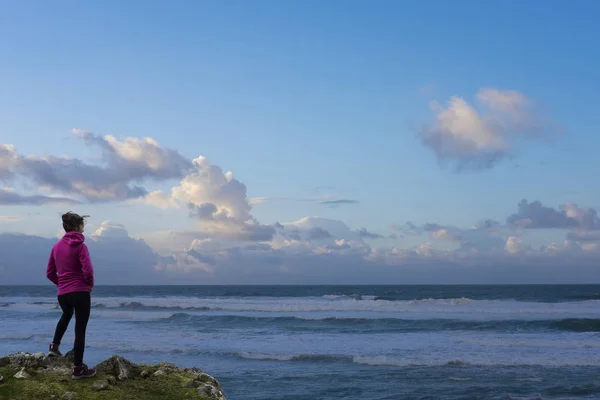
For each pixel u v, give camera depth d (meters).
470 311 38.66
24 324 32.91
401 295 82.56
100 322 34.66
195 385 6.89
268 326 31.92
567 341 24.41
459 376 18.03
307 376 18.08
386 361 20.16
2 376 6.30
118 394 6.31
